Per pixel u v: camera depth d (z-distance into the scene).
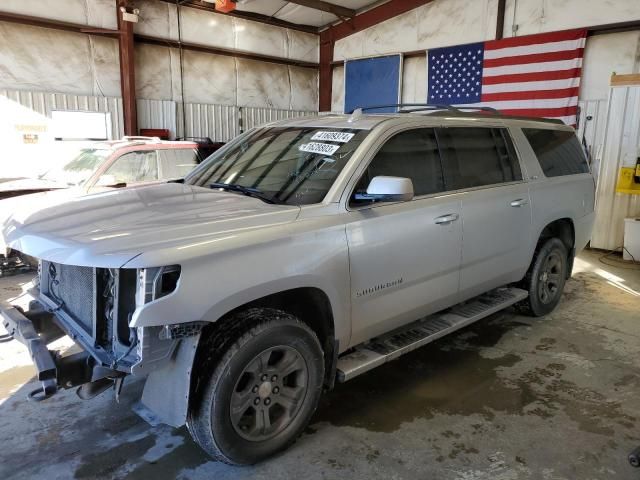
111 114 10.05
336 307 2.79
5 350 4.03
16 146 9.09
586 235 5.12
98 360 2.34
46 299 2.94
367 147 3.06
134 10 9.76
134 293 2.26
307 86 13.66
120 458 2.69
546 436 2.92
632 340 4.37
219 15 11.48
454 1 10.51
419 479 2.54
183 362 2.26
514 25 9.62
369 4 11.96
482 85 10.11
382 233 2.98
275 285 2.48
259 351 2.45
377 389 3.46
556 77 9.09
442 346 4.21
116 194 3.17
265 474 2.56
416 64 11.52
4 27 8.72
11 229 2.78
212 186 3.33
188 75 11.29
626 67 8.44
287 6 11.76
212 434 2.37
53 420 3.04
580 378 3.65
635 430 2.99
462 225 3.53
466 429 2.98
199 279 2.22
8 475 2.53
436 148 3.52
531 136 4.46
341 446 2.80
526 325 4.70
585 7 8.69
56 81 9.39
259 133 3.83
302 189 2.96
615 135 7.52
